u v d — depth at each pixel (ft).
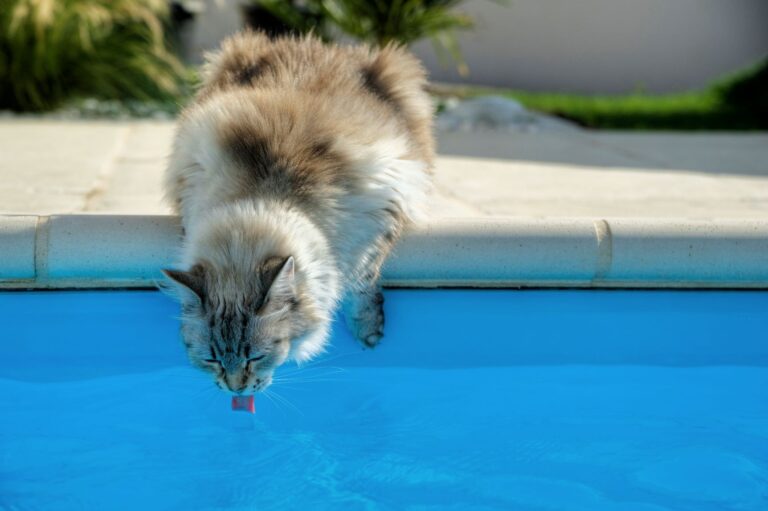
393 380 5.27
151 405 5.03
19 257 5.20
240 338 4.53
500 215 6.04
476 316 5.38
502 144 9.09
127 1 11.71
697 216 6.12
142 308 5.29
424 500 4.47
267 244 4.58
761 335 5.49
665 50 15.40
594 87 15.46
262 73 5.48
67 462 4.65
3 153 7.44
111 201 6.13
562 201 6.43
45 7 10.72
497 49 15.29
